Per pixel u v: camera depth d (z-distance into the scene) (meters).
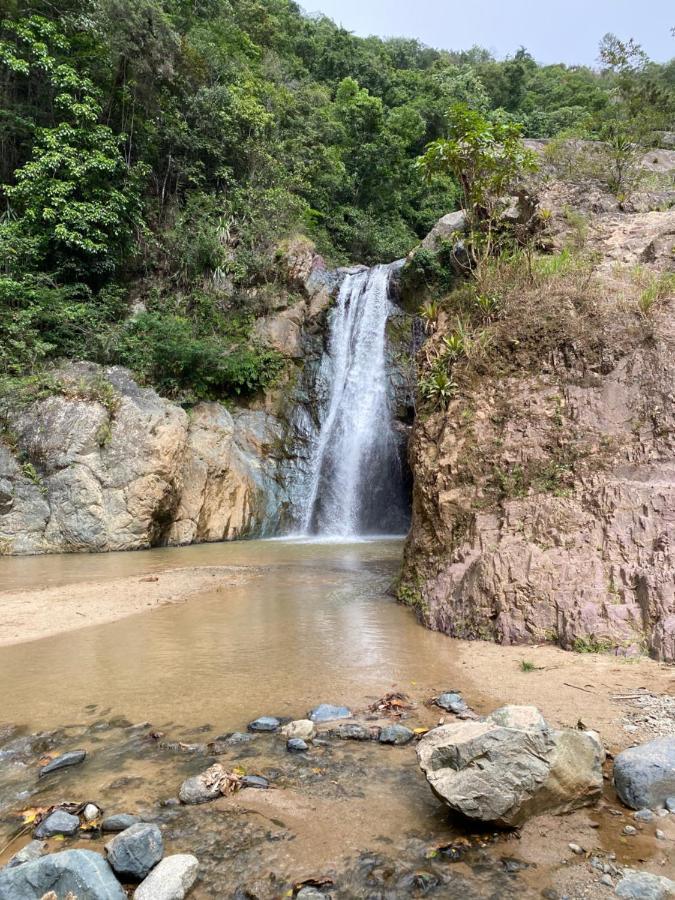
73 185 18.11
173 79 22.06
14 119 18.94
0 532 13.63
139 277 21.31
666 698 4.16
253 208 23.11
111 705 4.43
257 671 5.12
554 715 3.98
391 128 31.53
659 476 6.16
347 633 6.29
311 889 2.34
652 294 7.55
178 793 3.13
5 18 18.83
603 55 17.12
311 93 30.27
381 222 30.72
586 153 14.27
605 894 2.27
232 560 12.14
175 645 5.95
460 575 6.56
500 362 7.86
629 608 5.33
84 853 2.40
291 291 21.27
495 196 11.45
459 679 4.79
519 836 2.67
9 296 16.59
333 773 3.33
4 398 14.93
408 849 2.62
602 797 2.99
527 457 6.94
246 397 19.22
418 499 7.98
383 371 19.22
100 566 11.51
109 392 15.10
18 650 5.89
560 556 5.93
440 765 2.82
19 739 3.88
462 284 9.83
